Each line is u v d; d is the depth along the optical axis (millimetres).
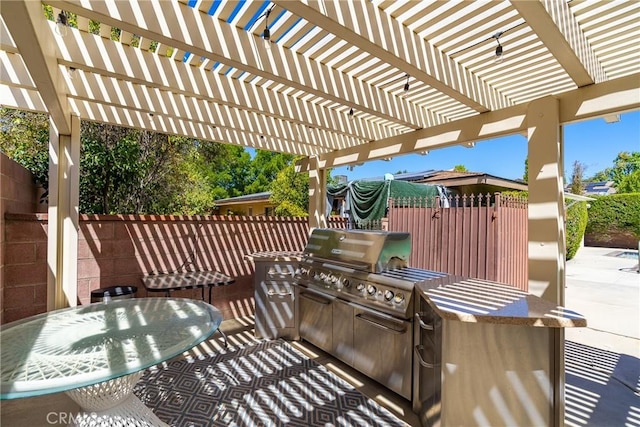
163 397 2656
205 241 4719
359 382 2947
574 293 6137
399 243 3172
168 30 2002
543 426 1852
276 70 2545
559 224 2621
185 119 3584
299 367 3242
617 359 3389
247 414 2441
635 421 2355
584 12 2104
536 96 3559
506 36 2441
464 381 1931
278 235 5441
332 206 9781
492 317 1752
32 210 4488
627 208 13734
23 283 3391
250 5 2104
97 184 5191
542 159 2689
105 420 1962
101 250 3938
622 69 2883
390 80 3234
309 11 1761
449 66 2742
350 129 4219
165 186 7094
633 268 9039
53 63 2154
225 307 4902
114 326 2076
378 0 2068
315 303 3697
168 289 3418
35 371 1511
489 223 4430
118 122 3682
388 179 7133
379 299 2793
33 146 5305
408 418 2420
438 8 2133
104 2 1777
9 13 1402
